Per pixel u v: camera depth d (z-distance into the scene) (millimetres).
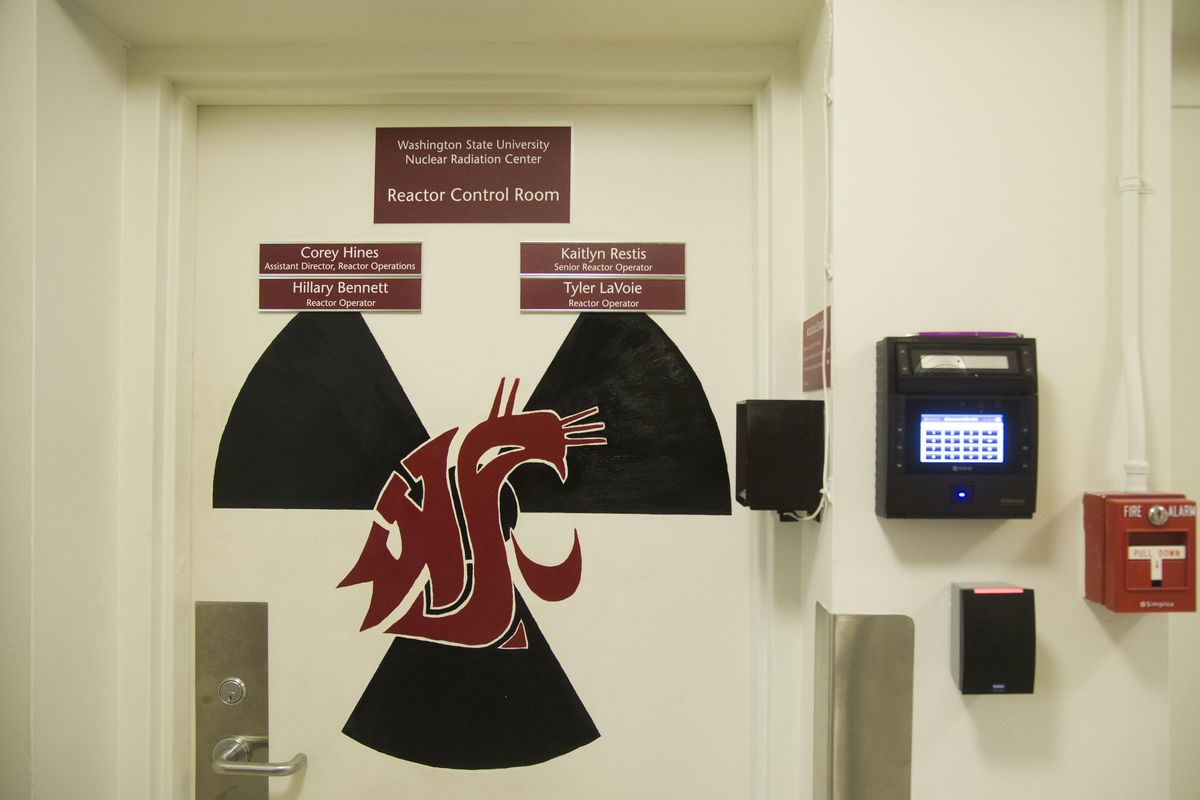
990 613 791
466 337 1092
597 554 1079
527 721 1070
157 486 1030
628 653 1076
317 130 1100
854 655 825
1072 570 831
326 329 1095
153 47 1034
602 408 1086
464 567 1079
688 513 1078
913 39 835
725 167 1090
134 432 1021
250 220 1098
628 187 1092
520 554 1080
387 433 1090
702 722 1071
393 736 1074
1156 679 827
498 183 1095
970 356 790
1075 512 830
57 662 914
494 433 1087
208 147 1098
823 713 875
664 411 1084
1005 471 788
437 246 1095
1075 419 831
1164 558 773
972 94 836
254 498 1089
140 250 1027
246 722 1084
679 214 1089
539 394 1088
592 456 1084
